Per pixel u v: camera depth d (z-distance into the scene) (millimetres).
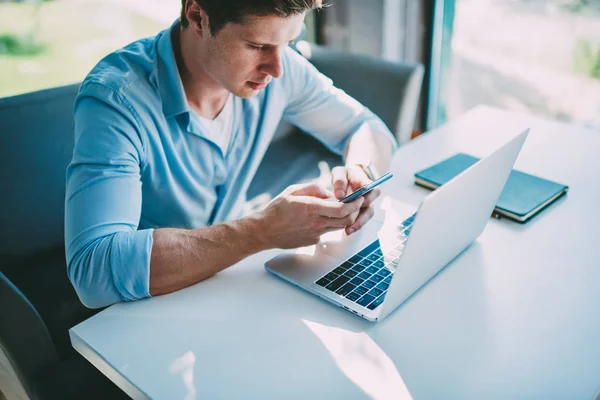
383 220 1132
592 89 2416
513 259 1030
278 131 2148
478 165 865
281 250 1044
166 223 1271
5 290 1118
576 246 1062
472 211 954
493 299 928
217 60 1003
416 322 878
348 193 1116
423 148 1438
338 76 1937
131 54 1126
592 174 1302
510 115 1610
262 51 990
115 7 2914
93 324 888
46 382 1181
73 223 951
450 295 938
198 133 1186
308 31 2721
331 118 1422
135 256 917
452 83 2711
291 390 764
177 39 1129
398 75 1825
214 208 1361
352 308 888
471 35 2561
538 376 780
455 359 809
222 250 957
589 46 2344
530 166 1339
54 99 1507
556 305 914
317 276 964
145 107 1083
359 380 776
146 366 807
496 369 792
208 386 773
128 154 1020
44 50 2746
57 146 1514
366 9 2543
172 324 883
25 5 2748
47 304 1412
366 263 998
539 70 2498
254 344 842
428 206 779
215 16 938
